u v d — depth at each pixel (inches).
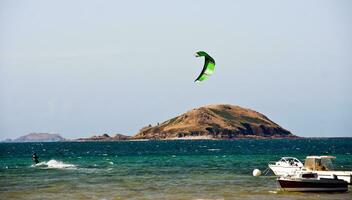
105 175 5856.3
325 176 4628.4
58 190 4429.1
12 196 4079.7
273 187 4635.8
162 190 4421.8
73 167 7239.2
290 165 5625.0
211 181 5142.7
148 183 4963.1
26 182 5054.1
